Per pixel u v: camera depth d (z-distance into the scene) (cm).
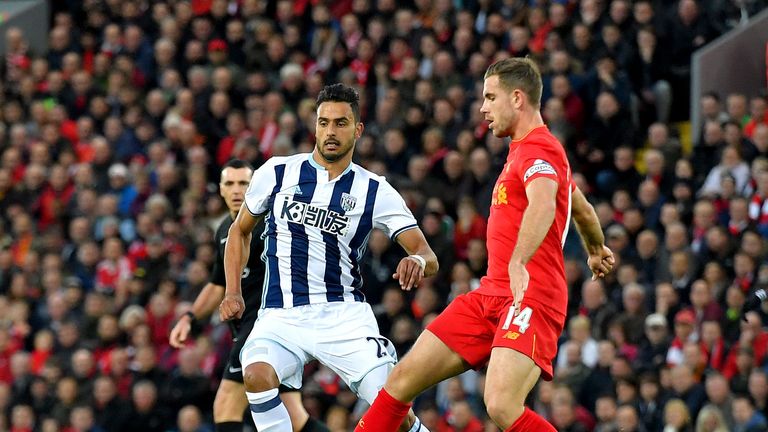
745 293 4469
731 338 4397
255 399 2638
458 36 5991
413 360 2473
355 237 2725
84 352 5059
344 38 6475
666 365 4288
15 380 5197
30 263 5812
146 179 5969
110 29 6994
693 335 4416
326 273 2717
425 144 5581
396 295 4847
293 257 2709
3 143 6625
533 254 2297
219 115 6231
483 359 2473
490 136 5447
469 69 5947
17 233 6056
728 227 4916
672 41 5850
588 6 5881
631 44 5797
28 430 5041
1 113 6788
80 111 6681
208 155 6097
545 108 5591
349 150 2706
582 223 2592
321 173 2716
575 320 4469
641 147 5647
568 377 4375
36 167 6262
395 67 6197
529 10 6044
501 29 5975
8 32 7175
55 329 5359
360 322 2730
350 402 4572
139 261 5491
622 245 4853
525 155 2397
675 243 4762
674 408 4084
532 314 2388
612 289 4744
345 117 2680
